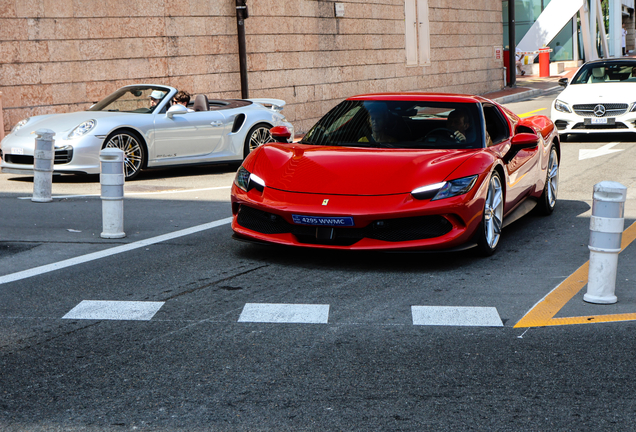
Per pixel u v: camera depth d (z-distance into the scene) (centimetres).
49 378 347
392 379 345
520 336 403
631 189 908
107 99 1125
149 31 1490
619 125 1302
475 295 482
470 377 347
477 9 2541
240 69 1620
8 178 1047
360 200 532
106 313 444
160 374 351
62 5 1357
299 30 1800
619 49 4400
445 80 2384
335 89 1920
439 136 618
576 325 421
